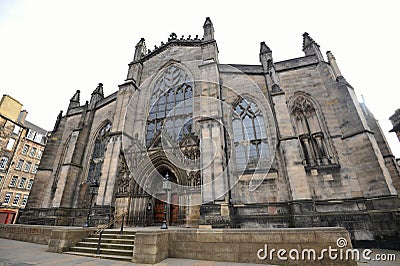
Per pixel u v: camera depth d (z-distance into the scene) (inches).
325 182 643.5
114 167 767.1
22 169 2017.7
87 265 327.6
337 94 746.2
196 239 394.3
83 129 1046.4
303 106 789.9
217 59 970.7
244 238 370.3
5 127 1686.8
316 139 713.0
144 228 584.1
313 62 841.5
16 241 590.9
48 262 343.0
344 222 575.2
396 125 1189.7
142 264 341.4
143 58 1159.6
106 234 486.3
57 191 885.2
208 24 1056.8
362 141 640.4
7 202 1849.2
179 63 1039.6
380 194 567.2
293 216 574.2
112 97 1079.0
